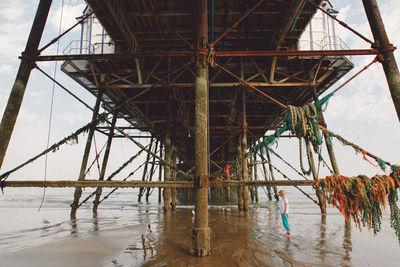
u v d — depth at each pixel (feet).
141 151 40.68
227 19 36.83
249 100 52.42
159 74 45.91
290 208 62.03
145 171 78.43
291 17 33.76
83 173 40.22
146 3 33.81
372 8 18.39
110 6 30.66
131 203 89.61
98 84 42.96
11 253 19.02
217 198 83.61
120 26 34.17
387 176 14.80
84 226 32.48
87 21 45.14
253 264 15.72
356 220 14.94
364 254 18.60
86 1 33.40
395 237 24.80
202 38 19.07
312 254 18.44
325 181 15.88
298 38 40.09
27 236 26.09
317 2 32.63
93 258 17.48
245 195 39.47
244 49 42.86
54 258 17.62
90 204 89.20
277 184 18.34
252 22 37.45
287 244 21.43
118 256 17.88
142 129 63.87
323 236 24.95
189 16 35.55
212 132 59.93
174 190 49.29
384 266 15.99
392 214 14.40
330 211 53.67
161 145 67.92
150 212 50.96
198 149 17.85
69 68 43.83
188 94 54.13
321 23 43.62
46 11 20.76
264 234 25.66
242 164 39.29
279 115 60.23
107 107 58.95
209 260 16.26
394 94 16.75
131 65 42.93
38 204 84.84
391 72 17.11
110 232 27.53
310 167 17.19
